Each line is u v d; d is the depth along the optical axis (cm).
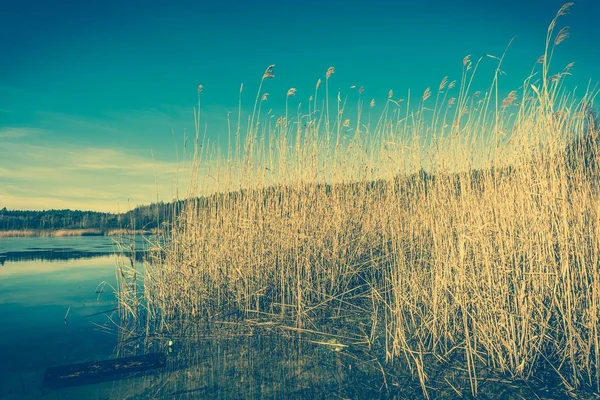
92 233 2970
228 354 449
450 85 633
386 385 365
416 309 500
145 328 548
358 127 729
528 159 462
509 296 444
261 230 649
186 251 651
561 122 445
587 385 355
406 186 709
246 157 679
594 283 386
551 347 417
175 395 349
